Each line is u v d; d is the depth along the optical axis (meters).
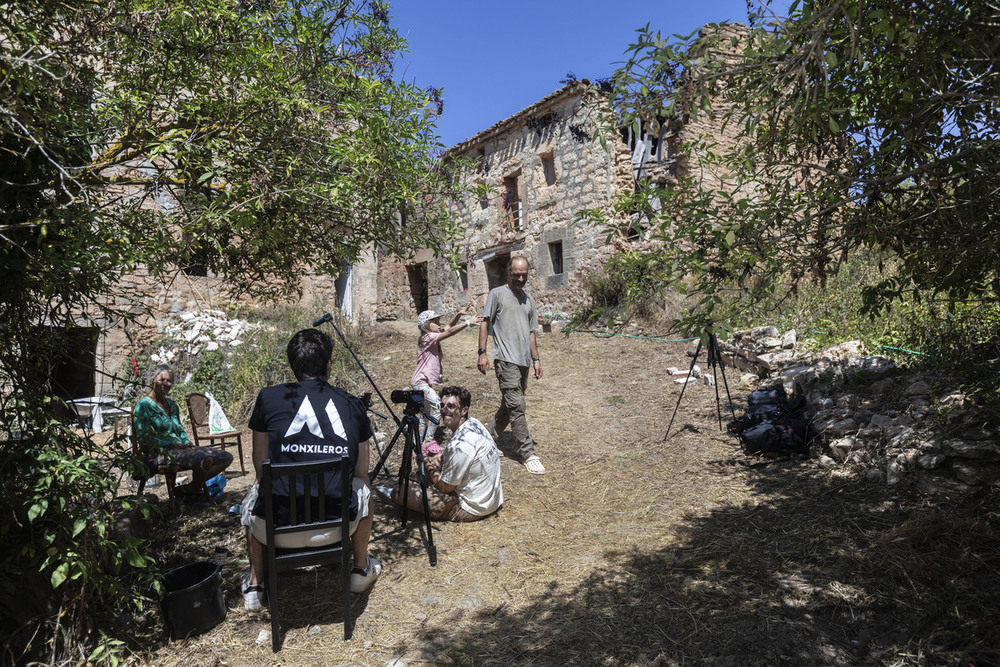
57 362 3.18
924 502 3.76
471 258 18.95
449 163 3.89
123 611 3.17
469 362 10.30
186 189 3.14
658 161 14.03
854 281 7.67
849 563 3.33
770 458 5.14
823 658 2.66
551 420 6.93
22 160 2.59
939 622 2.77
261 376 9.20
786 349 7.08
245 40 3.28
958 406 4.13
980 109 2.31
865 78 2.59
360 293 15.39
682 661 2.73
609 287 13.02
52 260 2.53
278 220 3.27
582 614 3.17
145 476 3.11
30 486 2.85
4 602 2.81
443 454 4.49
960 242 2.36
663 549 3.79
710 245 2.47
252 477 5.89
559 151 15.72
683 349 9.45
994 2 2.06
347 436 3.21
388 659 2.89
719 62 2.34
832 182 2.41
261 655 2.96
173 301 10.51
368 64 3.77
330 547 3.17
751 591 3.21
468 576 3.67
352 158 3.04
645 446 5.84
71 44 3.05
